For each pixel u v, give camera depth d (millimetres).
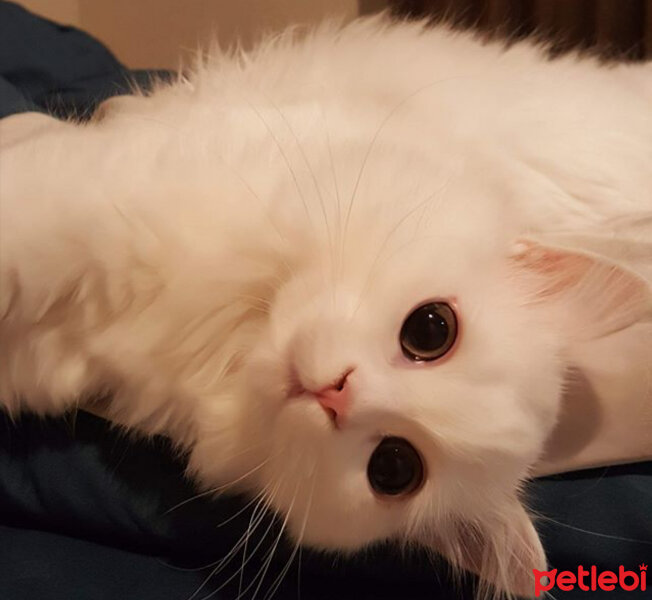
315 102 238
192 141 207
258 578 208
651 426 222
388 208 193
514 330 205
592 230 231
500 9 587
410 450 201
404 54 279
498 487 206
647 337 223
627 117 277
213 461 207
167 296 199
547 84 279
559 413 219
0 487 210
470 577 227
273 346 189
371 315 186
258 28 549
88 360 211
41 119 283
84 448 212
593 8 578
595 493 223
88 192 193
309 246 193
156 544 210
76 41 475
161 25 637
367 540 212
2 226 191
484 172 231
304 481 198
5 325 205
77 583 193
